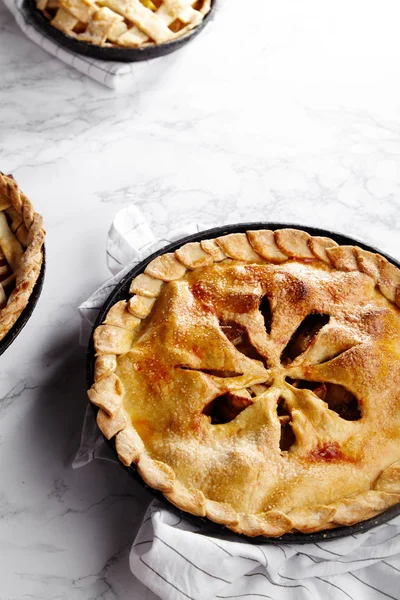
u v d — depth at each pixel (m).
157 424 0.88
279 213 1.11
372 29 1.32
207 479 0.85
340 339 0.91
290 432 0.88
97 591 0.88
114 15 1.13
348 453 0.87
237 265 0.95
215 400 0.90
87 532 0.90
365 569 0.91
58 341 1.00
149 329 0.92
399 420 0.89
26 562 0.89
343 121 1.20
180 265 0.95
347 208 1.12
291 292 0.92
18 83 1.18
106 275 1.04
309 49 1.28
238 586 0.88
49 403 0.96
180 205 1.10
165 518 0.86
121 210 1.03
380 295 0.94
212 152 1.15
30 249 0.92
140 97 1.19
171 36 1.15
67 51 1.18
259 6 1.32
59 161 1.12
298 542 0.84
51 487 0.92
